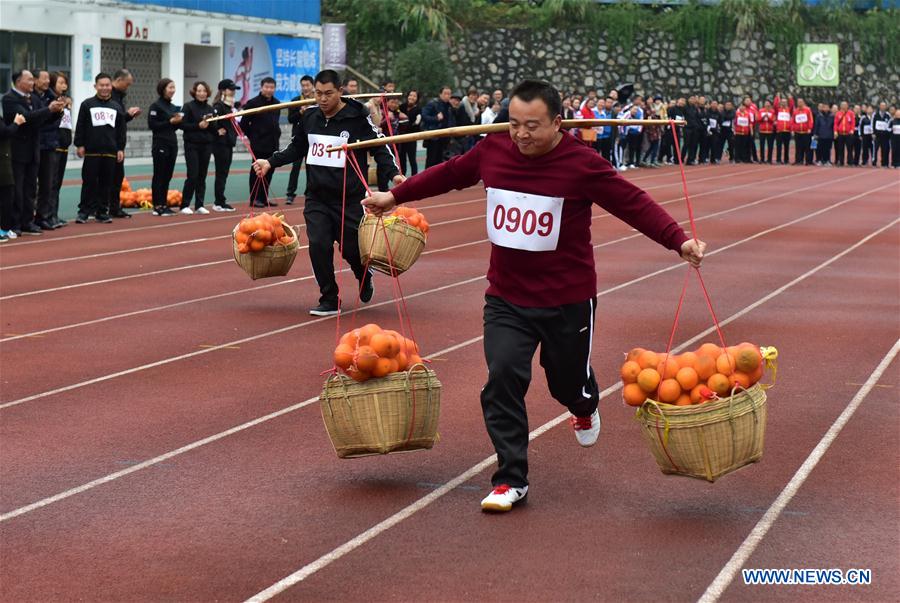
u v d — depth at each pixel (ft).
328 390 21.61
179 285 46.98
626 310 42.16
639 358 20.15
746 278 50.62
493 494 20.80
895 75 178.70
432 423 21.77
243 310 41.50
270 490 22.12
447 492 21.98
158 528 20.08
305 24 141.08
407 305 42.80
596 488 22.24
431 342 35.99
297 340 36.27
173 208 77.15
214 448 24.86
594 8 173.17
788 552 19.03
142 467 23.53
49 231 63.31
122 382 30.73
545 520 20.44
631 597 17.19
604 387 30.40
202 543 19.38
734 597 17.22
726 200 92.68
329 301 40.50
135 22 115.75
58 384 30.45
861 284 49.37
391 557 18.72
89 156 67.05
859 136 146.51
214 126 74.23
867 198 95.76
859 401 29.14
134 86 119.75
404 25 165.37
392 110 95.35
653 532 19.88
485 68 173.68
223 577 17.94
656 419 19.81
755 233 69.00
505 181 20.63
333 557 18.74
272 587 17.56
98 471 23.26
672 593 17.34
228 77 129.90
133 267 51.55
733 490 22.17
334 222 39.81
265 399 29.04
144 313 40.68
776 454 24.54
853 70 177.99
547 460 24.03
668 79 175.22
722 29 175.73
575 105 121.39
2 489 22.12
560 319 20.84
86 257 54.29
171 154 72.23
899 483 22.68
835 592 17.43
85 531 19.93
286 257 38.78
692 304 43.62
